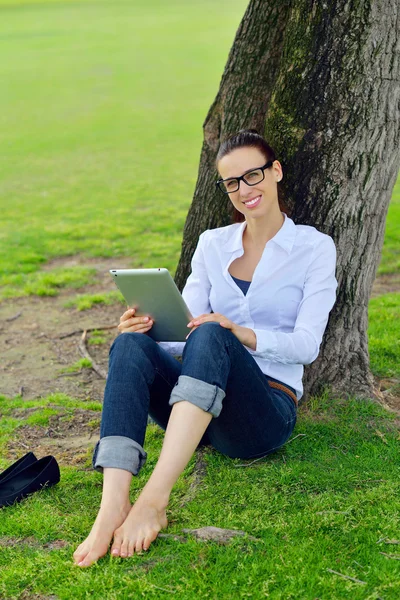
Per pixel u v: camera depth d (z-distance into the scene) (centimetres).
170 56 3173
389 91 341
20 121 2038
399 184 1270
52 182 1359
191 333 286
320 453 333
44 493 315
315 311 312
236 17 4522
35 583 249
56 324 613
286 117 354
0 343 570
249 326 328
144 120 1984
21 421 413
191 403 267
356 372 386
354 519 276
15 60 3266
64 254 858
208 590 239
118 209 1101
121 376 279
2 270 789
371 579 242
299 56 343
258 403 293
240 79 380
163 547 261
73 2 6119
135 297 313
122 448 266
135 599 237
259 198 314
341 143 348
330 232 362
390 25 329
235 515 281
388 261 759
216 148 402
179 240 895
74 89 2519
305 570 245
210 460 326
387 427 356
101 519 259
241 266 332
